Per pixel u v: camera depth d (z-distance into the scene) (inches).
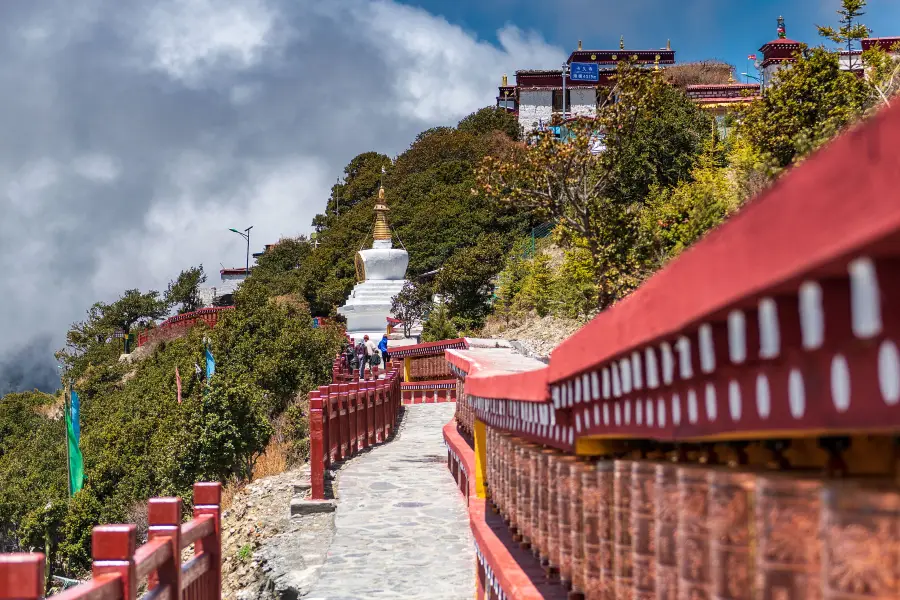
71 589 197.6
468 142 2866.6
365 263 1941.4
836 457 112.8
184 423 885.2
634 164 1300.4
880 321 72.3
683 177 1305.4
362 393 815.7
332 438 703.7
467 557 452.8
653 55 3302.2
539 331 1325.0
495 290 1695.4
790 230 78.9
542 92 3189.0
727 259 92.7
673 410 127.6
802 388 88.0
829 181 72.2
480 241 1822.1
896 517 84.5
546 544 252.2
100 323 3260.3
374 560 451.8
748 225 87.5
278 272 3400.6
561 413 209.9
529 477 276.2
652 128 1338.6
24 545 1432.1
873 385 76.0
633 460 175.6
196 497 325.7
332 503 570.3
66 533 1184.8
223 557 555.5
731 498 119.8
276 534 532.1
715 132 1405.0
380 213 2001.7
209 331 1341.0
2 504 1556.3
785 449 126.8
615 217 715.4
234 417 855.7
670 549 142.3
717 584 120.5
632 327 129.6
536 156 741.3
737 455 138.1
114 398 1879.9
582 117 759.7
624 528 172.6
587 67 3157.0
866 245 68.0
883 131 65.0
